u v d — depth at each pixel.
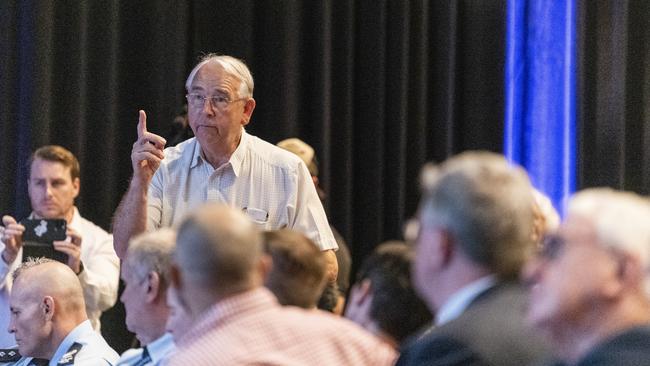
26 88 10.67
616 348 3.88
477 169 4.44
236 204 8.19
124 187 11.22
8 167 10.77
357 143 12.02
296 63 11.64
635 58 12.98
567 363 4.19
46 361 8.13
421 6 12.16
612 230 3.96
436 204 4.46
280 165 8.28
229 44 11.51
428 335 4.55
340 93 11.87
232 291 4.79
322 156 11.68
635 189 13.02
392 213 12.07
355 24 12.02
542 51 12.78
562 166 12.80
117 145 11.21
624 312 3.96
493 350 4.35
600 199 4.07
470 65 12.48
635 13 12.98
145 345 6.34
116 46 11.12
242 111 8.17
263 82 11.60
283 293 5.50
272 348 4.77
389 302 5.57
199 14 11.49
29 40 10.67
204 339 4.74
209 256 4.72
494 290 4.46
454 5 12.28
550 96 12.79
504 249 4.38
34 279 8.09
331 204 11.83
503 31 12.51
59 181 9.88
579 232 4.02
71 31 10.85
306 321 4.95
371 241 11.94
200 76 8.09
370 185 11.95
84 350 8.03
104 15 11.03
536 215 6.36
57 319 8.06
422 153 12.20
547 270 4.09
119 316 10.59
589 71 12.85
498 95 12.48
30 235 9.38
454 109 12.41
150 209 8.16
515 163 12.72
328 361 4.88
